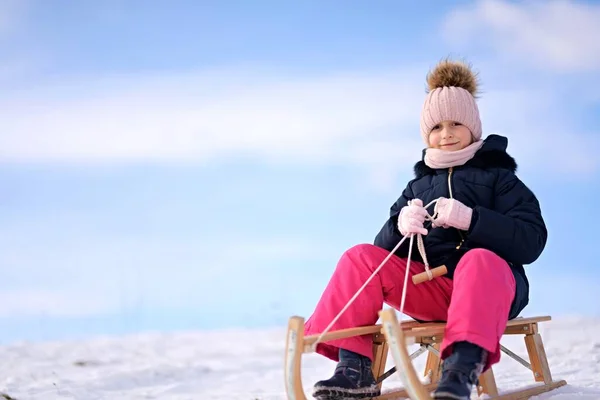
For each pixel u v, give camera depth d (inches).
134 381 177.2
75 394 153.6
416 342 104.4
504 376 151.2
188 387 166.1
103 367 208.8
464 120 127.2
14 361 228.1
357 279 112.4
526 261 112.9
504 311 99.2
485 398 112.4
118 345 277.7
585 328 252.1
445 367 95.2
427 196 124.8
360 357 109.3
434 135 129.0
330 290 113.4
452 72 132.3
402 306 107.5
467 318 95.6
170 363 214.8
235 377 184.1
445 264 117.8
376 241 121.1
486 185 120.3
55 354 248.2
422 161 130.6
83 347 269.6
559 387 125.1
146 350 259.4
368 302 111.1
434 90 130.5
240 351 250.4
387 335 90.0
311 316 114.8
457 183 122.2
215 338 301.9
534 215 115.8
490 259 100.7
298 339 97.2
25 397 149.2
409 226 111.3
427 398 89.7
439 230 120.0
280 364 212.2
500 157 123.4
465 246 117.6
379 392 112.0
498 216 111.2
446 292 116.3
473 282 98.2
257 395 142.6
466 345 95.5
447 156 124.8
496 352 97.2
